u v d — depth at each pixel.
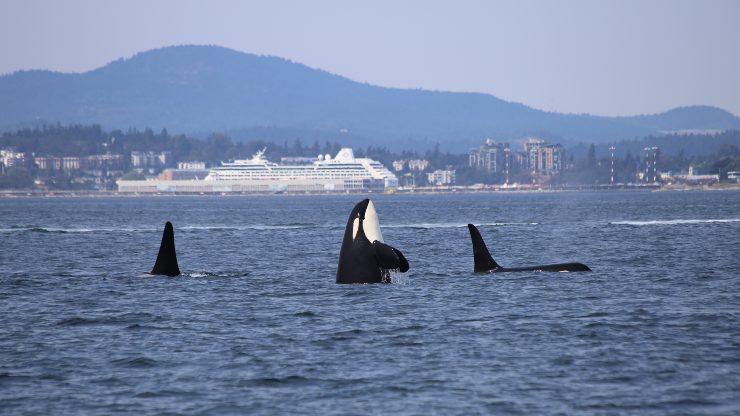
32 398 67.06
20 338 87.44
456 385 69.06
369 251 116.50
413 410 63.41
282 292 116.38
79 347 83.12
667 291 114.38
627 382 69.00
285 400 66.06
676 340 82.44
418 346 81.69
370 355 78.50
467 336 85.56
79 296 116.12
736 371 71.38
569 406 63.66
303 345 82.62
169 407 64.69
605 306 101.50
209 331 89.75
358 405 64.69
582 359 75.94
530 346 81.00
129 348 82.38
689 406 63.06
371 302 105.12
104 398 66.94
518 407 63.69
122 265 178.00
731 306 101.12
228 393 67.88
